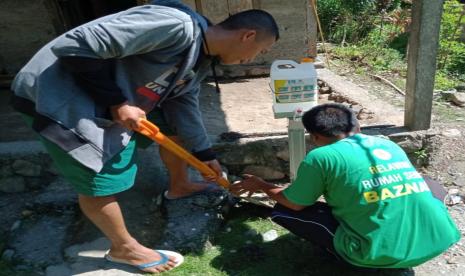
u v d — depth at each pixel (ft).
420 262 7.32
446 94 16.06
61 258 8.54
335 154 7.29
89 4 23.17
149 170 10.94
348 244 7.33
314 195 7.54
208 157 8.93
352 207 7.25
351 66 19.98
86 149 6.78
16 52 17.74
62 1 18.49
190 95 8.75
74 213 9.89
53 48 6.28
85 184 7.07
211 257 8.57
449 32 21.56
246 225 9.56
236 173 11.35
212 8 17.51
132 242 7.93
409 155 11.32
